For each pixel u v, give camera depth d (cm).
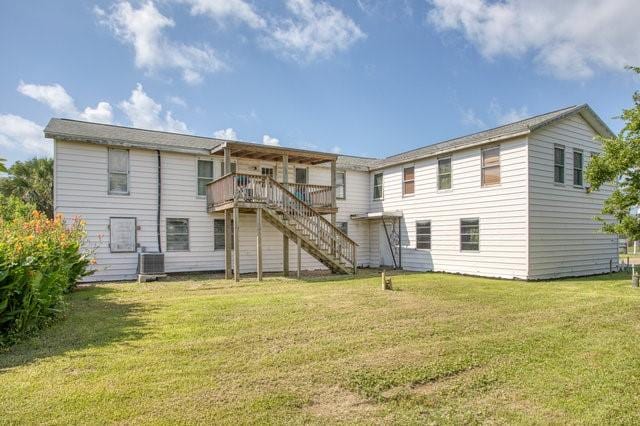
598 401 346
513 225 1250
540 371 418
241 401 341
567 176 1331
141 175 1351
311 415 318
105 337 535
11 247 562
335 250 1415
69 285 907
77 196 1244
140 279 1216
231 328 588
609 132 1434
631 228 1033
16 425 294
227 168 1278
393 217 1719
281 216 1309
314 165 1712
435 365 432
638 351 484
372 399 350
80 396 345
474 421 310
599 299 839
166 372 406
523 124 1295
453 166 1464
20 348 484
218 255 1480
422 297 860
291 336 545
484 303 791
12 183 2006
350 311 709
